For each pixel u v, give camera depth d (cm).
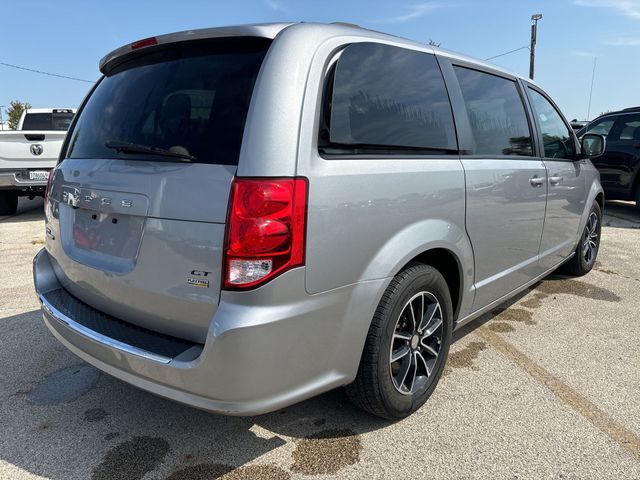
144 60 241
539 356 330
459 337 361
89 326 221
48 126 1071
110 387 290
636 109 867
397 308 230
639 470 219
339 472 218
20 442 239
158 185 199
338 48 213
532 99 373
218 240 182
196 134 199
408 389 252
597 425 251
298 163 187
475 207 277
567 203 413
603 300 440
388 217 220
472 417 259
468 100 289
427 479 213
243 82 197
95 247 230
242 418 259
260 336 181
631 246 654
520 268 346
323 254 195
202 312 189
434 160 252
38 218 907
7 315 399
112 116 239
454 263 275
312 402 273
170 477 215
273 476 215
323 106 202
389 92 234
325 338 203
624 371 309
